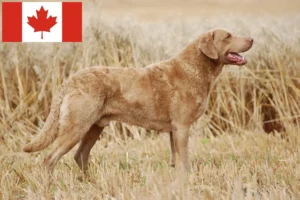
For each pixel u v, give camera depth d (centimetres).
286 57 1439
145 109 915
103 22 1483
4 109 1332
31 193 779
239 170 873
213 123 1366
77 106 870
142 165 954
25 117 1352
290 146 1127
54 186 824
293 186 697
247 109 1368
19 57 1409
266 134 1280
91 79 887
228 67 1420
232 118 1380
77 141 875
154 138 1291
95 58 1439
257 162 936
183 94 921
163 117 926
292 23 1518
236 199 679
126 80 907
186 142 928
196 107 933
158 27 1530
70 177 856
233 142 1201
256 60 1449
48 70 1398
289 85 1370
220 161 991
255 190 702
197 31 1516
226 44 941
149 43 1483
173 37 1501
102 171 873
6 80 1388
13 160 1056
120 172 852
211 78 952
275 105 1374
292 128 1252
